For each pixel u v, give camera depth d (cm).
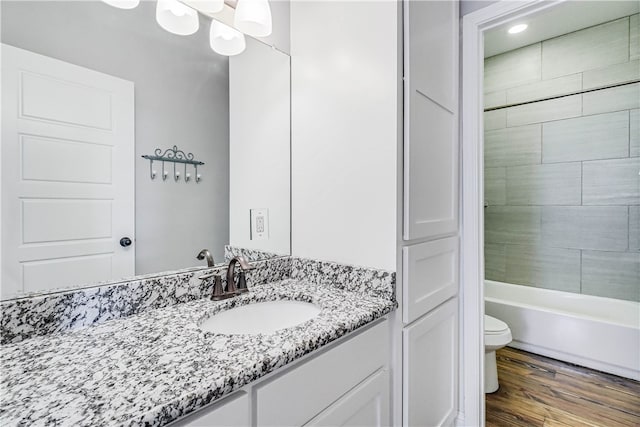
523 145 276
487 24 146
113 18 94
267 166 138
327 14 131
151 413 50
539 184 269
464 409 156
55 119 84
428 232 127
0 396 54
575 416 168
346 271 124
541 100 265
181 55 111
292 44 145
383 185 115
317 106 136
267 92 137
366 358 99
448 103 143
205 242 119
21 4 78
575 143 251
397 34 111
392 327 113
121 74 97
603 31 236
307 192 140
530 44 268
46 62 82
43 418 49
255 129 134
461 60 153
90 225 90
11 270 77
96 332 82
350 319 92
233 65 127
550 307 261
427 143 127
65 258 85
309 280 137
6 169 76
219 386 58
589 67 242
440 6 135
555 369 215
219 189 123
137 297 96
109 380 59
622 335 202
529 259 276
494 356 193
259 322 113
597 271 244
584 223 249
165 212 108
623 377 202
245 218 131
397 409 114
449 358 148
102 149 92
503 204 289
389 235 114
